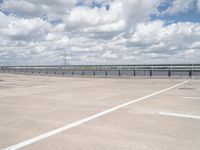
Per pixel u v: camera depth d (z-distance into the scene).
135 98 11.13
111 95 12.48
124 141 4.81
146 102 9.82
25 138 5.07
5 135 5.30
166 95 12.16
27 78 34.03
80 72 38.06
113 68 33.75
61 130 5.65
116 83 22.16
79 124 6.19
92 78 32.50
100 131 5.53
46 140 4.91
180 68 28.22
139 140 4.87
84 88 17.00
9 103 9.93
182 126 5.95
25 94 13.35
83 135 5.24
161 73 29.62
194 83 20.52
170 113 7.50
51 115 7.36
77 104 9.51
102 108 8.49
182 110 7.98
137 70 31.53
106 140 4.88
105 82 23.91
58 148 4.43
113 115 7.26
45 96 12.31
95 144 4.63
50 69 43.62
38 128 5.86
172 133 5.36
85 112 7.78
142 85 19.27
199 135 5.22
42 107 8.86
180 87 16.70
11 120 6.75
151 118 6.83
